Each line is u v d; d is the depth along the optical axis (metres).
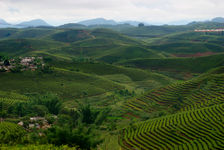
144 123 89.50
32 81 146.38
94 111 90.25
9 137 54.88
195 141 65.50
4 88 129.50
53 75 162.62
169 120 86.50
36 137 56.09
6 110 93.62
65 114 102.56
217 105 90.88
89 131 57.22
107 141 74.25
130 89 167.38
